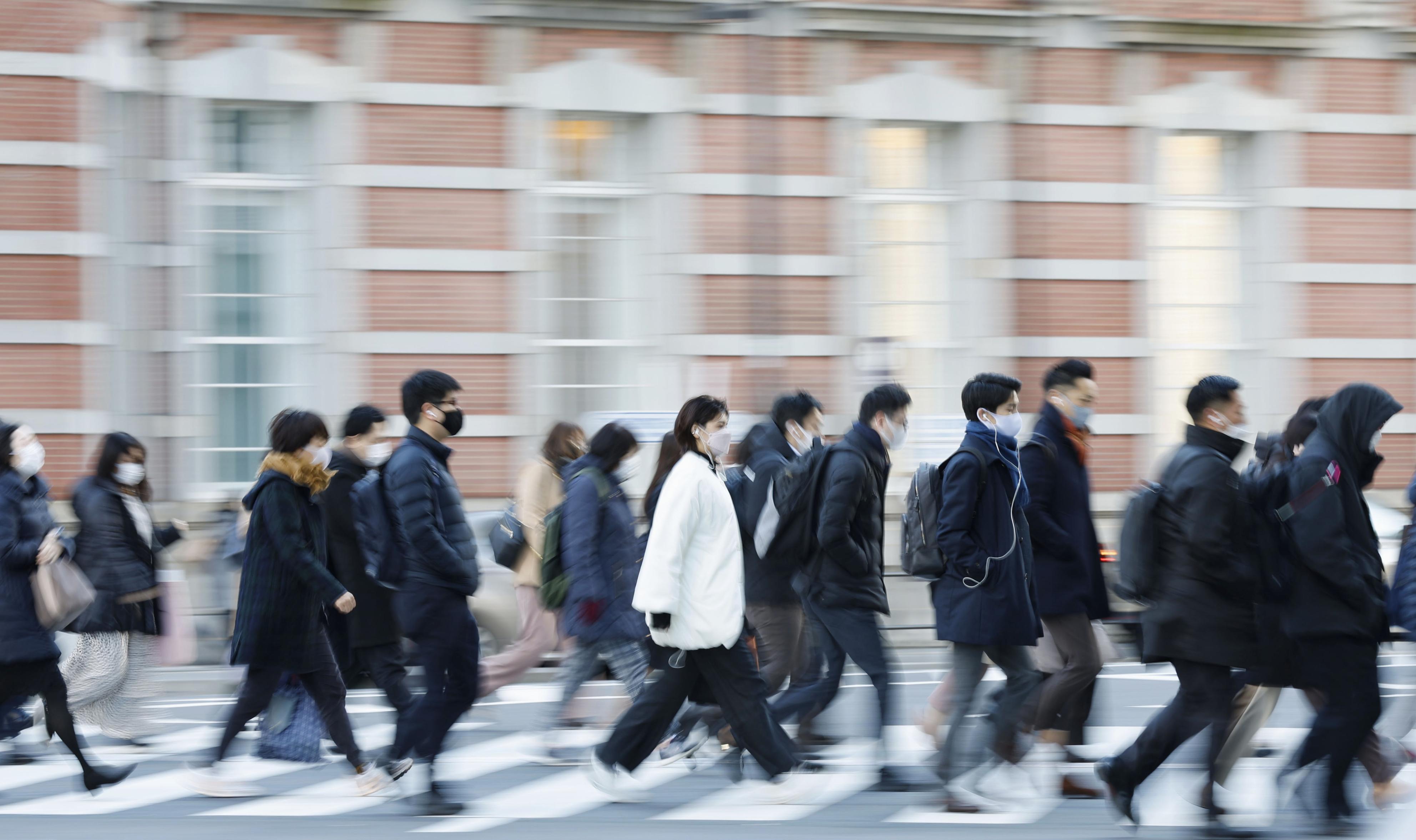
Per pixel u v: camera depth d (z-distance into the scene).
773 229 31.50
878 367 30.36
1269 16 33.81
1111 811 15.70
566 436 20.94
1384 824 14.73
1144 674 26.67
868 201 32.44
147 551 19.58
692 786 17.27
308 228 29.88
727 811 15.89
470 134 30.14
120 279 28.56
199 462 29.42
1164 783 17.19
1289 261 34.12
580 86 30.67
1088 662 16.91
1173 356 34.06
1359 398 14.13
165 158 28.84
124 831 14.95
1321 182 34.28
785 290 31.59
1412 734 20.47
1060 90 32.97
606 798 16.61
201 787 16.62
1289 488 14.12
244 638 16.09
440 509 15.57
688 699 16.03
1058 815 15.66
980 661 15.92
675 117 31.12
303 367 29.89
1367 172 34.47
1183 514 14.09
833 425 31.70
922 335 32.78
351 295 29.62
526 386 30.33
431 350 29.91
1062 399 17.06
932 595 16.20
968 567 15.54
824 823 15.29
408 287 29.86
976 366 32.69
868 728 20.44
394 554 15.92
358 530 16.27
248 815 15.79
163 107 28.83
